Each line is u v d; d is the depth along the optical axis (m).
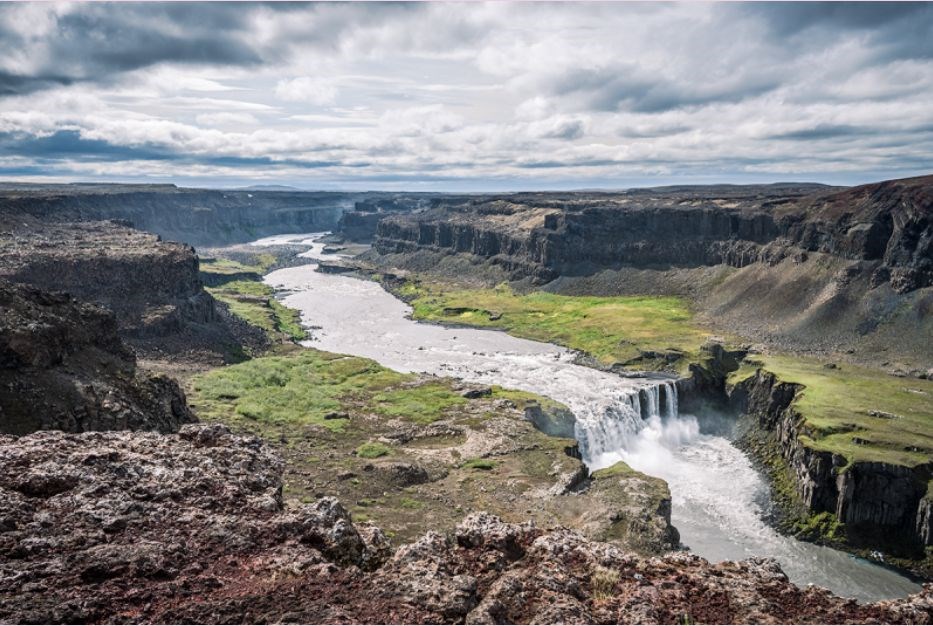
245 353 188.12
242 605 24.39
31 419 79.94
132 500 30.55
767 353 182.00
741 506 114.56
